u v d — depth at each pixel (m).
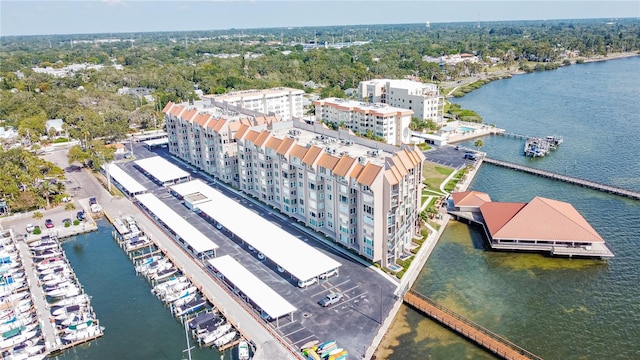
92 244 158.00
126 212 177.88
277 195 171.62
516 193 191.50
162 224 165.75
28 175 189.62
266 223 153.38
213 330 109.19
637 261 138.00
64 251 153.50
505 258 141.62
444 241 153.00
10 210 179.75
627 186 194.62
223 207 167.00
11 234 160.38
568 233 143.12
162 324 115.94
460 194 176.38
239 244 148.50
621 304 118.75
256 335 106.44
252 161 180.12
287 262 128.62
